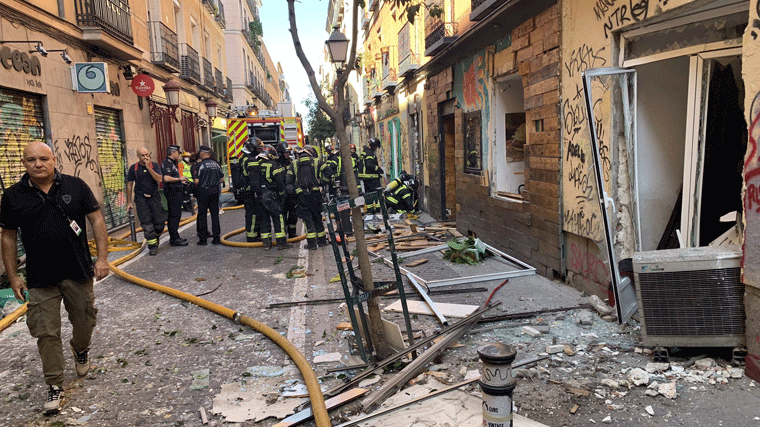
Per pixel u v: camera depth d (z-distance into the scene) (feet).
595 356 13.53
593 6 17.60
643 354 13.38
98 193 37.99
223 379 13.64
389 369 13.56
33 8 29.91
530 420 10.39
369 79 81.05
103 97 39.88
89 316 13.26
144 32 52.39
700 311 12.23
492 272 23.49
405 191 45.73
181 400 12.55
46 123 31.32
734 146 15.66
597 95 17.46
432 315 17.95
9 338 17.42
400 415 11.06
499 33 26.35
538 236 22.80
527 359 13.39
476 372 12.80
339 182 48.32
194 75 69.87
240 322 18.06
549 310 17.25
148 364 14.76
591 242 18.56
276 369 14.08
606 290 17.48
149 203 31.71
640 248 17.26
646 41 15.87
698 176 15.11
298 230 42.22
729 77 15.25
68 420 11.67
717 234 15.90
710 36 13.91
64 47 34.12
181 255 31.63
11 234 12.23
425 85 44.34
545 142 21.53
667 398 11.09
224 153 104.88
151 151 51.16
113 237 38.88
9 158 27.58
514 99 28.43
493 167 28.96
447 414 10.93
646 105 17.30
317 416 10.71
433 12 15.78
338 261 13.69
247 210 34.06
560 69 20.10
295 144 70.18
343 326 16.99
